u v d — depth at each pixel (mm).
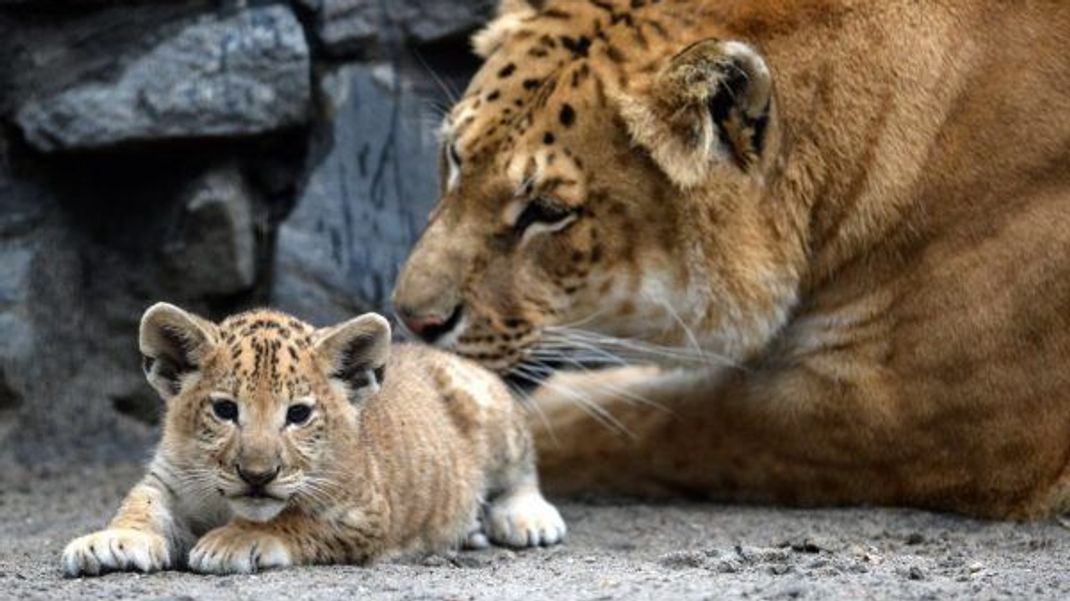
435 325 12094
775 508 13289
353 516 10727
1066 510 12766
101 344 15820
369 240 15922
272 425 10297
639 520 12953
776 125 12203
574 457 13523
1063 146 12523
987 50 12617
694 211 12195
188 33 15656
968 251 12547
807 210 12492
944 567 11016
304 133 15984
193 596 9625
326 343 10594
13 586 10148
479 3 15992
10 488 14820
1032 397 12594
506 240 12125
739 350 12664
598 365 14188
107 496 14547
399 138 16016
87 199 15891
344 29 15953
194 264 15766
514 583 10273
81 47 15648
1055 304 12516
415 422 11547
